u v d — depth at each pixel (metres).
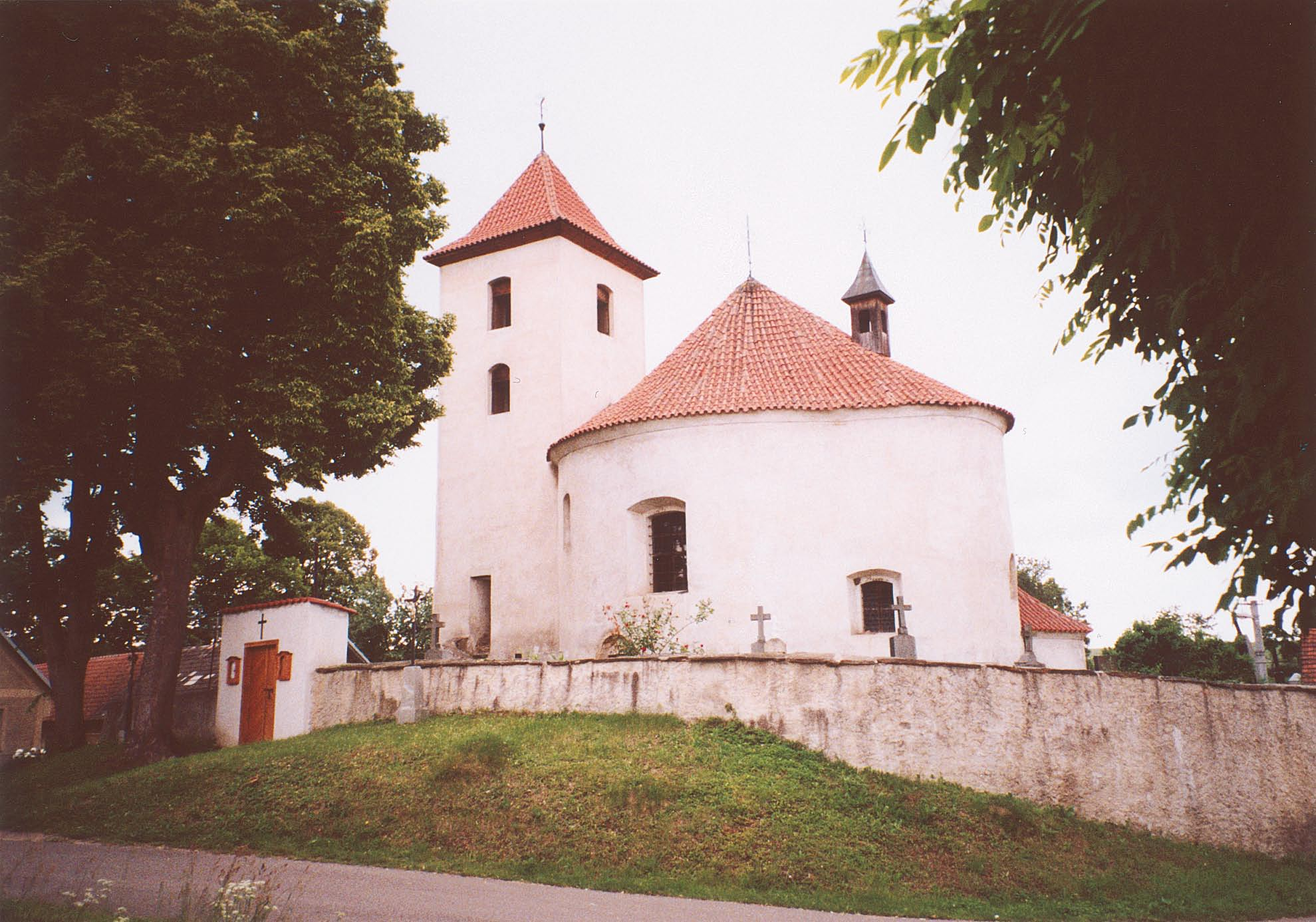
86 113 20.31
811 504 23.88
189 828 15.80
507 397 32.97
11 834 16.12
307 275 20.88
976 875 14.79
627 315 35.41
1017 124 7.79
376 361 22.17
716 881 13.66
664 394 25.83
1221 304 8.00
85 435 19.98
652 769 16.30
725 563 23.52
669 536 25.02
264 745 19.77
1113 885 15.21
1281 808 19.86
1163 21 7.17
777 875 13.92
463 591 31.83
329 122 22.09
